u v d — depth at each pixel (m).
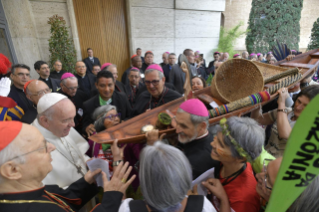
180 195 0.66
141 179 0.68
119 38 7.38
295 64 2.33
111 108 1.71
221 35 8.96
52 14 6.07
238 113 1.53
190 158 1.22
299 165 0.53
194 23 8.16
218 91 1.76
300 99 1.36
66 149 1.40
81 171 1.44
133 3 6.95
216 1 8.15
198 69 5.58
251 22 9.70
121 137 1.51
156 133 1.39
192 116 1.18
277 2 8.96
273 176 0.79
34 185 0.80
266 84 2.02
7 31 4.89
